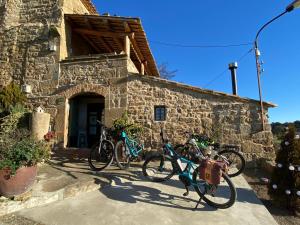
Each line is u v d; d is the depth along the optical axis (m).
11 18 9.30
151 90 7.91
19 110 7.20
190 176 4.54
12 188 3.67
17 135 5.01
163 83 7.84
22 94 8.42
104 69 8.34
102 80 8.29
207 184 4.22
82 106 9.82
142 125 7.79
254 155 7.03
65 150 7.99
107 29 9.15
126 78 8.12
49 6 9.10
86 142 9.57
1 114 7.43
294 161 4.38
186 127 7.53
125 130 6.83
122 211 3.89
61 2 9.02
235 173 6.11
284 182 4.39
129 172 5.85
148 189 4.87
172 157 5.12
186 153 5.68
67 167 5.92
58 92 8.54
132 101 7.98
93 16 8.50
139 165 6.62
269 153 6.95
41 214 3.67
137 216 3.75
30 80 8.80
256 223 3.75
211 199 4.50
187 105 7.64
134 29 8.98
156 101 7.83
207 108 7.51
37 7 9.20
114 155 5.95
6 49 9.16
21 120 7.23
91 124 9.74
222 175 4.17
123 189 4.80
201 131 7.43
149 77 7.93
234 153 6.28
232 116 7.31
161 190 4.86
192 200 4.47
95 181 4.79
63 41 8.95
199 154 4.98
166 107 7.75
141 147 6.70
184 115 7.61
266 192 5.20
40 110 7.64
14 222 3.39
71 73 8.56
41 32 8.98
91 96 9.73
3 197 3.69
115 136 6.44
